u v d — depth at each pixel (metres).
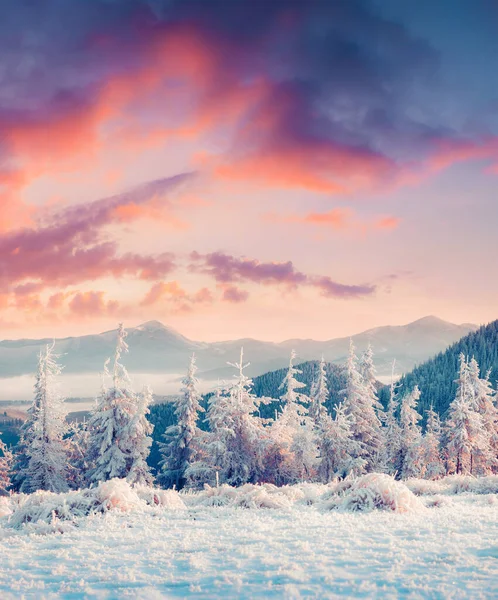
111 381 37.25
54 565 8.17
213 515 13.84
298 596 6.09
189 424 42.47
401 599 5.90
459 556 7.62
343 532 10.13
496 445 50.72
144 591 6.49
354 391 46.31
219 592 6.40
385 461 47.88
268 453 40.56
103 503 13.73
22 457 39.97
